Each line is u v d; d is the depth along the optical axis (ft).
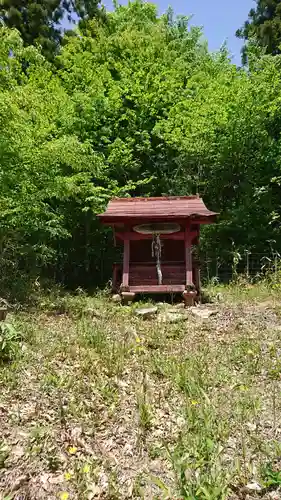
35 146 27.76
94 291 31.55
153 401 12.26
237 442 9.97
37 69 37.70
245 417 10.98
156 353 15.99
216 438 10.02
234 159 40.34
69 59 48.98
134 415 11.61
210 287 30.86
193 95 46.85
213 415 10.85
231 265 37.88
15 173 26.14
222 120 38.93
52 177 28.35
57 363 15.12
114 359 15.39
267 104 38.42
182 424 10.89
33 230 29.63
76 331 18.72
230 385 13.14
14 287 25.17
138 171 44.11
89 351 16.24
